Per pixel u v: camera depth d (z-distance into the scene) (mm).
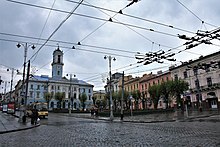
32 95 80250
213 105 47750
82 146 9109
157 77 63094
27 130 16797
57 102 84062
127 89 76250
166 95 44000
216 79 47156
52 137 12164
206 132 12961
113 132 14297
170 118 28484
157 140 10344
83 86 93500
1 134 14297
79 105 89562
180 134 12391
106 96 61188
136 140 10508
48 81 83562
